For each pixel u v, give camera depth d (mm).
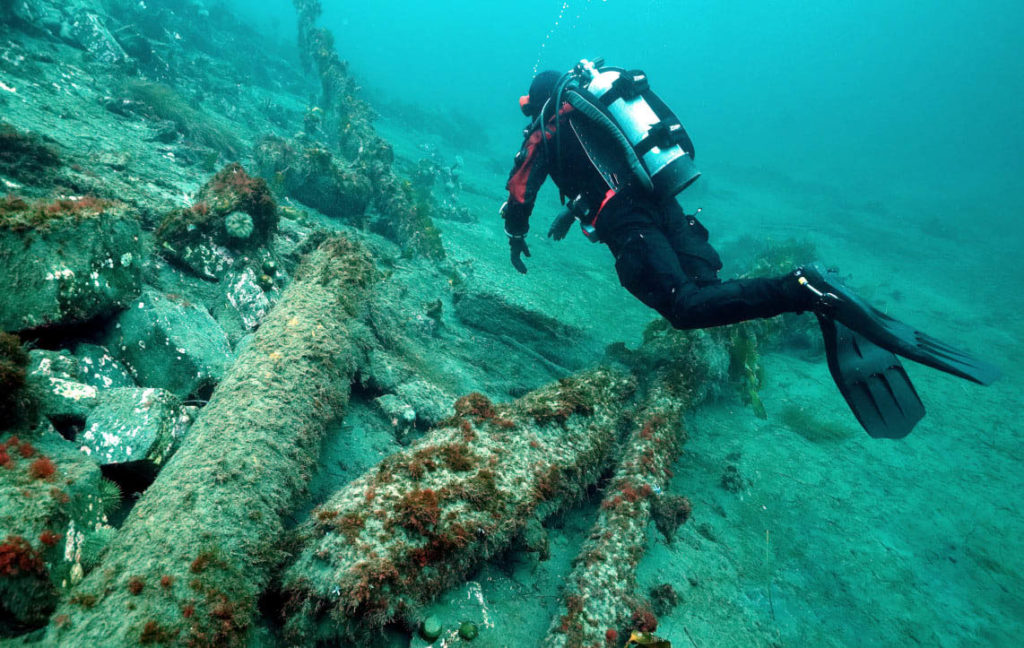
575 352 6840
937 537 4812
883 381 1907
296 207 8812
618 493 3562
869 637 3518
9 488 1679
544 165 2645
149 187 5828
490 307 6922
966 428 7441
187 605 1668
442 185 17672
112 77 10359
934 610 3904
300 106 21531
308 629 2020
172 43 19156
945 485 5746
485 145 34781
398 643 2252
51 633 1525
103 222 2920
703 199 29844
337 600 2014
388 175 10609
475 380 5234
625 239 2486
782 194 35406
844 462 5789
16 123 5848
